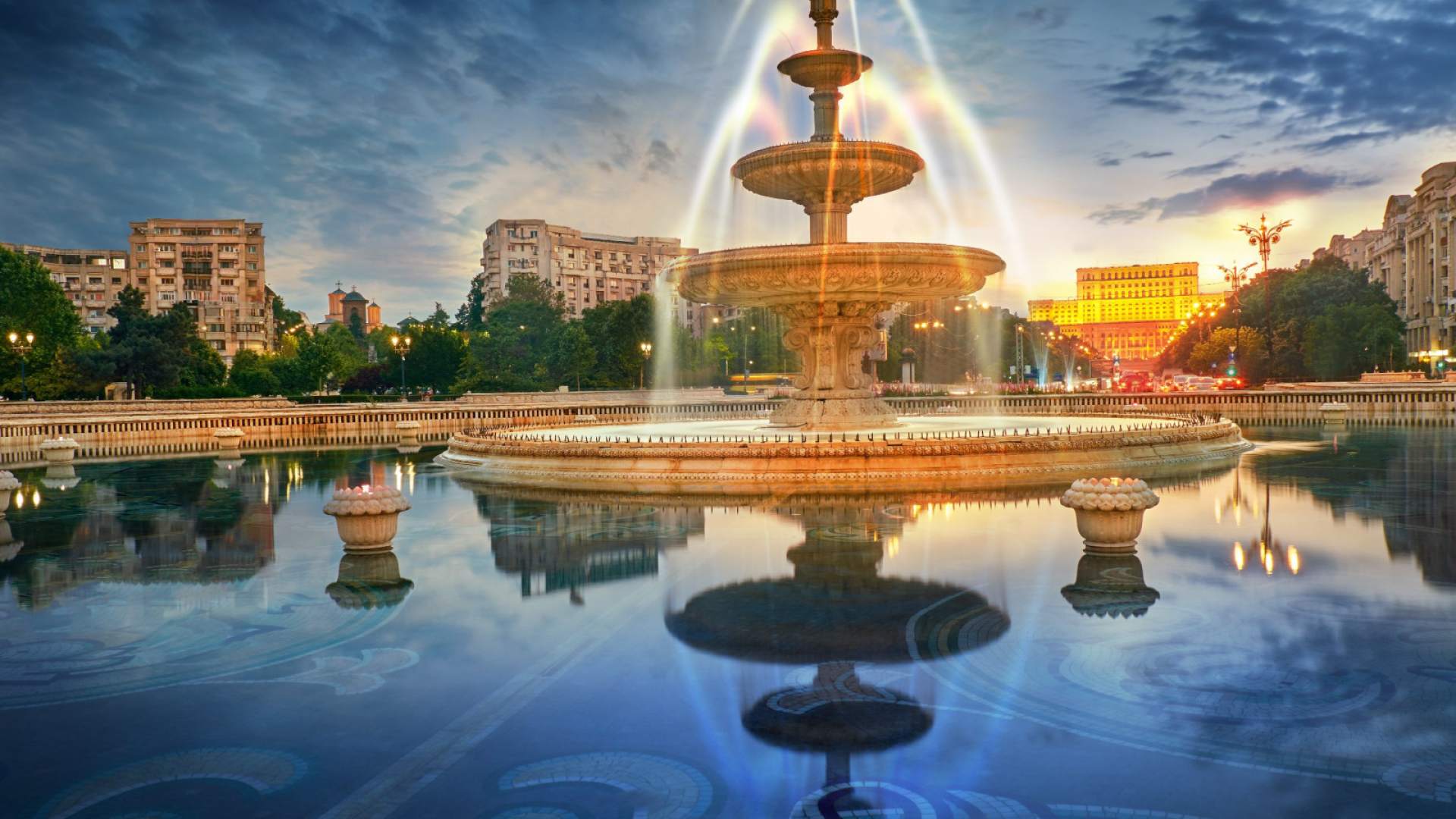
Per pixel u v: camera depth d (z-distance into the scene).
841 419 22.30
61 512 15.49
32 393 57.94
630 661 6.78
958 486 16.52
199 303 112.75
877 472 17.16
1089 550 10.48
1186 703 5.78
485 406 49.69
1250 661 6.55
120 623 8.13
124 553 11.53
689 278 21.64
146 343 61.50
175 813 4.56
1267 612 7.83
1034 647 6.93
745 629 7.54
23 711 5.96
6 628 8.00
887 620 7.72
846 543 11.23
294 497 17.50
